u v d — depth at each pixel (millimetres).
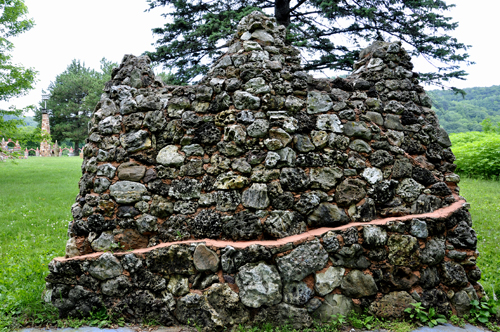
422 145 4215
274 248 3389
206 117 3785
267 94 3744
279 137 3693
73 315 3549
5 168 14906
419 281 3664
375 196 3854
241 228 3557
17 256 5184
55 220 7145
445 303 3654
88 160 3865
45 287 3777
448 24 9070
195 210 3691
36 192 9547
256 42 3873
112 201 3711
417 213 3932
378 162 3924
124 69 4027
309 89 3971
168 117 3834
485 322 3531
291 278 3396
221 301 3365
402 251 3646
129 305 3506
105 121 3836
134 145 3770
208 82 3867
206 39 9594
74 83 34719
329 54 9797
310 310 3434
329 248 3514
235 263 3400
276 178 3662
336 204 3754
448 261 3785
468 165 12570
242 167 3641
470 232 3803
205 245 3451
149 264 3514
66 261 3561
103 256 3543
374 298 3582
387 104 4141
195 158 3752
